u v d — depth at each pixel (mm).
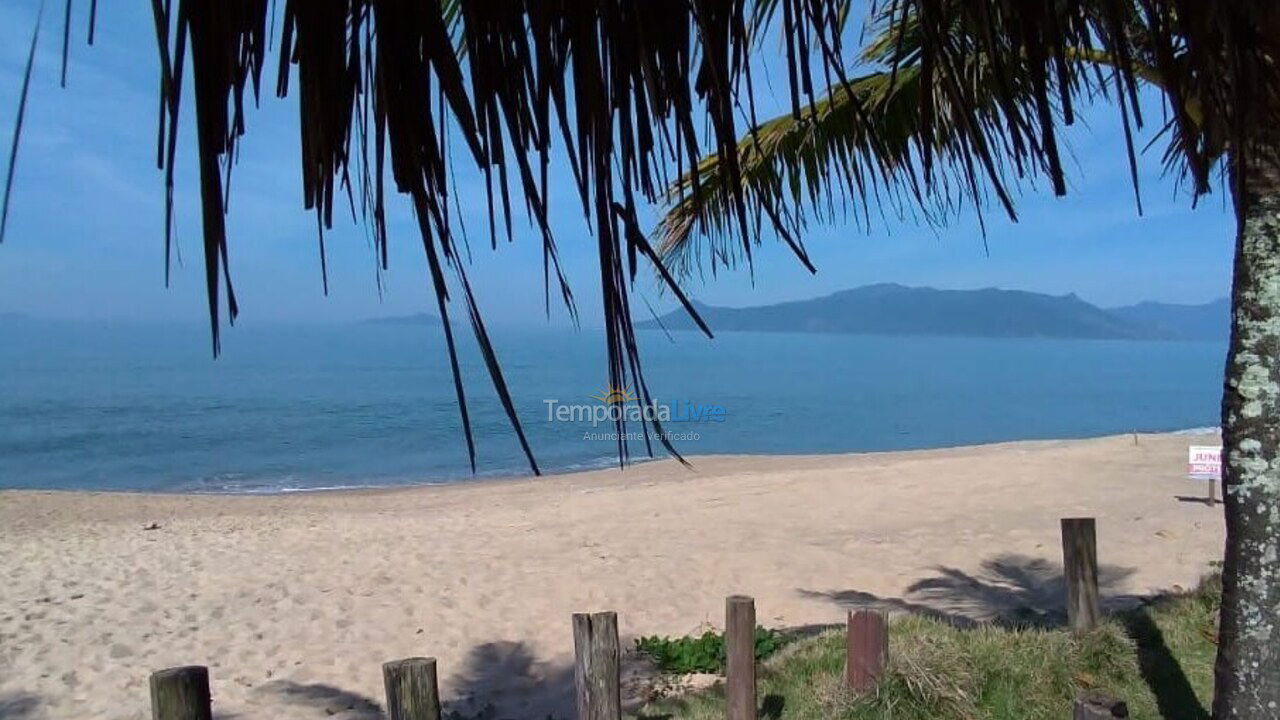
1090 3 2014
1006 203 1594
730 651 3820
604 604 7324
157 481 23109
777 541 9438
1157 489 11773
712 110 1169
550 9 1015
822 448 30031
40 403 42750
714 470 19594
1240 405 2646
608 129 1020
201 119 768
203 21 770
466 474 23125
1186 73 2072
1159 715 4055
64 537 11367
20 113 690
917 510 11164
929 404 47875
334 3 913
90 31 713
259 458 27172
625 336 1035
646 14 1051
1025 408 45781
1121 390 59031
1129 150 1630
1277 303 2559
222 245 784
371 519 12875
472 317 945
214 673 6000
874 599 7137
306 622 7078
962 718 3951
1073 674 4246
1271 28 2004
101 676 5934
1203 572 7250
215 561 9344
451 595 7746
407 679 2592
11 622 7125
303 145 929
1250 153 2502
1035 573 7703
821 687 4434
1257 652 2637
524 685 5703
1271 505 2602
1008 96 1609
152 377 61250
